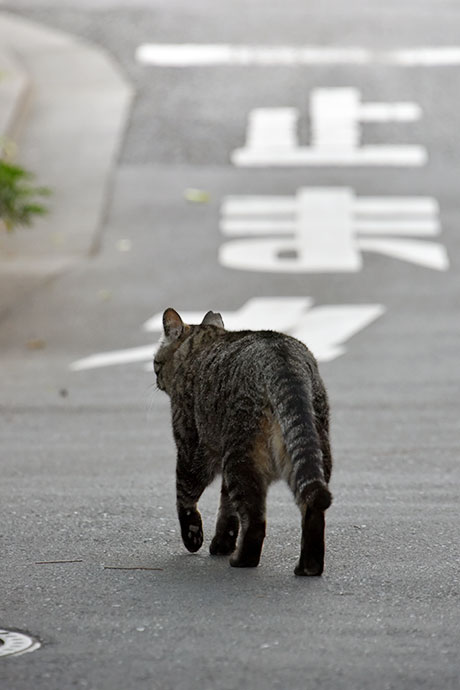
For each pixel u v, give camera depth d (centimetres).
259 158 3316
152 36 4000
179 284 2653
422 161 3297
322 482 929
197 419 1048
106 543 1081
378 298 2555
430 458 1470
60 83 3738
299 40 3947
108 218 3027
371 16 4100
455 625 825
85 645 791
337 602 881
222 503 1041
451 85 3644
